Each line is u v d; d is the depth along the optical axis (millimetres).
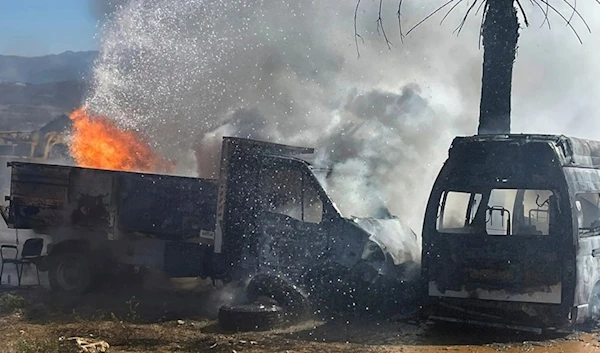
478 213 8922
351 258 9094
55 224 10844
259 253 9547
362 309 9047
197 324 8844
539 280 8047
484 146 8500
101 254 10586
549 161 8180
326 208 9273
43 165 10906
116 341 8031
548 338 8125
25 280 11844
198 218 10094
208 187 10094
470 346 7785
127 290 10773
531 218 9688
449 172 8602
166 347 7773
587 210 8875
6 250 13383
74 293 10617
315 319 9102
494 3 10852
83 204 10633
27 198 11016
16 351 7348
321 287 9133
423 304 8578
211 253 10023
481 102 11023
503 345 7824
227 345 7727
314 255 9242
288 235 9406
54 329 8492
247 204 9688
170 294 10625
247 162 9758
